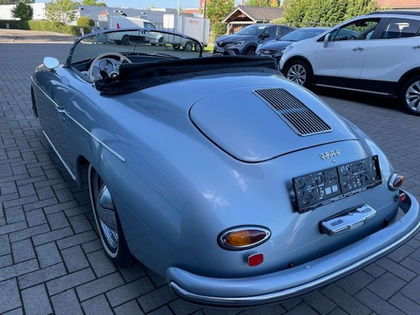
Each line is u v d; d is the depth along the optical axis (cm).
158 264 178
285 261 168
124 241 212
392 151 487
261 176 169
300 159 181
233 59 267
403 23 659
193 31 2725
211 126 188
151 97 217
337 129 211
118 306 211
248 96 214
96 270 238
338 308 219
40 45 2106
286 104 214
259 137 185
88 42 340
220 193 161
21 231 276
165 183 169
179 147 180
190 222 159
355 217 189
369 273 251
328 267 171
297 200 171
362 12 2273
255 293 155
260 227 158
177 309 211
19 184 348
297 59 830
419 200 354
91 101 246
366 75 711
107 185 202
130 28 344
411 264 261
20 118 554
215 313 211
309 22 2455
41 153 421
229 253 155
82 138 244
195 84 224
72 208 310
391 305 223
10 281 226
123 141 199
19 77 929
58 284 225
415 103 664
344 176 191
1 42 2200
